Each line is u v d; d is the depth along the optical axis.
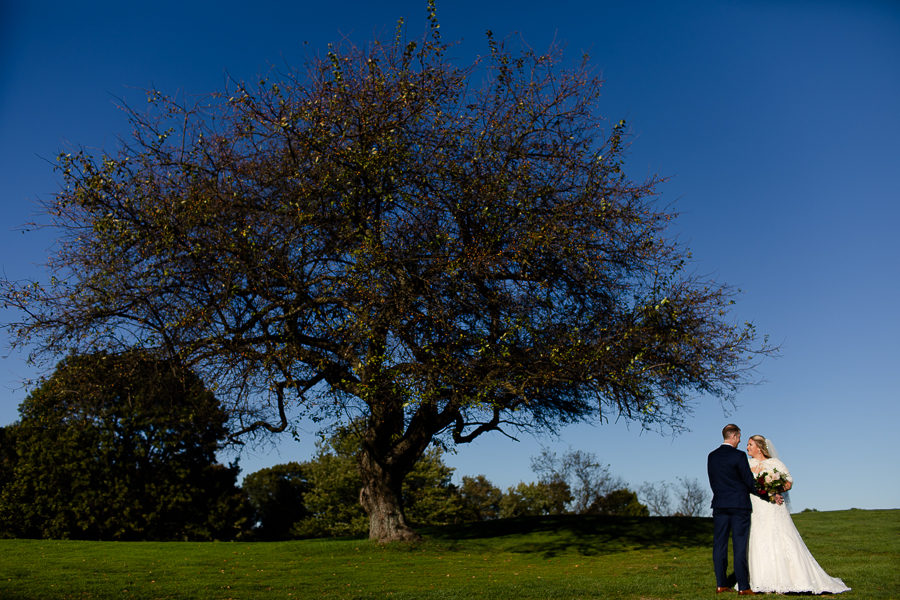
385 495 18.36
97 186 14.77
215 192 15.24
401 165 16.06
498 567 14.38
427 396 15.12
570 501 52.78
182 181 15.70
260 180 16.12
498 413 18.47
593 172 16.67
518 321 15.34
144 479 36.03
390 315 15.43
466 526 23.52
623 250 16.86
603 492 52.88
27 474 34.94
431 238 16.08
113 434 34.91
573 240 15.77
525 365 15.84
